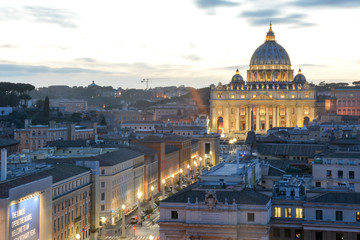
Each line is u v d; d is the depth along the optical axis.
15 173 161.38
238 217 128.38
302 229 129.62
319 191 136.38
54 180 165.50
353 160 173.00
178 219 131.38
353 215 125.94
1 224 131.62
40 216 149.38
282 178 163.88
